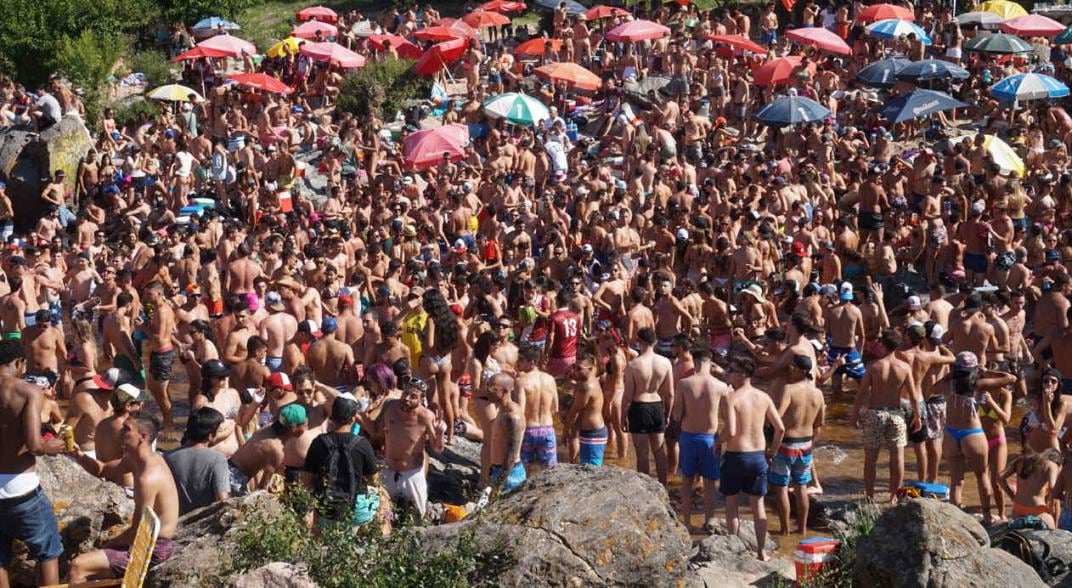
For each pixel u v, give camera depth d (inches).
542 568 311.0
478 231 897.5
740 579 387.2
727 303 722.8
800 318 500.1
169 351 591.8
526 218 871.1
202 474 374.6
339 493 354.6
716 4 1683.1
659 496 339.3
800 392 448.8
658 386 496.4
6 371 317.7
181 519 350.6
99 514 370.9
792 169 967.6
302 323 550.0
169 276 741.3
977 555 321.4
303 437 407.5
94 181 1079.6
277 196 1002.7
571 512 325.1
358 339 588.1
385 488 421.4
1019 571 323.0
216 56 1336.1
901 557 324.2
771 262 760.3
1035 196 872.9
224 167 1047.0
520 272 695.1
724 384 456.4
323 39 1373.0
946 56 1230.9
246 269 707.4
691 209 884.0
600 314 681.6
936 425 489.4
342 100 1259.8
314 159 1142.3
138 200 1029.8
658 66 1290.6
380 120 1229.7
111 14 1477.6
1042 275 726.5
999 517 471.8
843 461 551.2
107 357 656.4
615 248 793.6
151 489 325.1
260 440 407.8
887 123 1120.8
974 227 784.9
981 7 1339.8
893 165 920.3
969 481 522.9
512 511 332.2
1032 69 1185.4
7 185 1078.4
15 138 1095.0
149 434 330.3
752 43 1247.5
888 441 473.4
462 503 499.5
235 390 494.6
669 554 319.3
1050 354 592.7
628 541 317.7
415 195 956.0
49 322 578.9
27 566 344.5
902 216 840.9
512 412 449.4
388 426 424.8
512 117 1057.5
